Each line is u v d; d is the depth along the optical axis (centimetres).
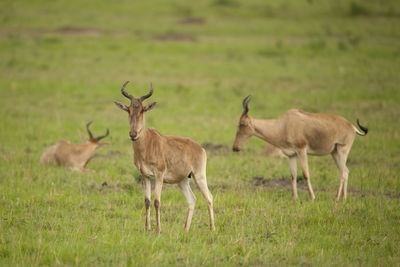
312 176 4297
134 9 15625
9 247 2508
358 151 5047
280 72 9431
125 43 11725
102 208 3303
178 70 9681
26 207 3284
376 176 4175
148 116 6706
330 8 16225
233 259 2470
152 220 3130
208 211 3216
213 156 4953
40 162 4666
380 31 13162
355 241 2756
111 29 13275
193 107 7312
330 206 3391
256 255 2544
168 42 11912
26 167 4419
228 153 5112
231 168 4500
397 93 7656
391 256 2553
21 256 2405
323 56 10656
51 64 9825
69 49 11119
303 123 3722
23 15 14350
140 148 2802
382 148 5153
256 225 3030
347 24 14088
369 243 2736
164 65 10025
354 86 8194
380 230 2927
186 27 13562
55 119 6594
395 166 4591
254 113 6800
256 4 16650
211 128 6175
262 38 12556
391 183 4006
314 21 14588
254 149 5369
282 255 2550
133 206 3434
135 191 3769
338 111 6662
